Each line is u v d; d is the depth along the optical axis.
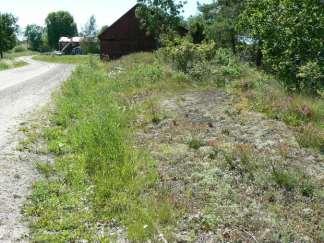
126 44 54.78
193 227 6.41
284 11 20.44
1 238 6.04
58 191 7.70
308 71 16.42
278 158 9.08
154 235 6.15
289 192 7.62
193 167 8.73
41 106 15.84
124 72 24.44
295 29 19.70
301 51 19.69
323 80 16.44
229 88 16.47
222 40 48.53
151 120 12.40
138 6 54.41
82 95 17.20
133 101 15.18
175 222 6.48
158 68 21.36
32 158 9.58
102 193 7.40
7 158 9.41
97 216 6.76
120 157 9.07
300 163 8.86
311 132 10.38
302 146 9.82
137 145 10.27
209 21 54.22
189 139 10.51
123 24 54.56
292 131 10.86
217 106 13.69
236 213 6.82
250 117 12.20
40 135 11.51
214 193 7.48
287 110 12.25
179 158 9.25
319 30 19.58
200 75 19.16
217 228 6.39
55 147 10.25
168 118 12.57
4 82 25.45
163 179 8.15
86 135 10.57
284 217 6.79
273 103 12.90
